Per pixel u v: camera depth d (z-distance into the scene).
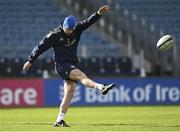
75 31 34.88
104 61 70.44
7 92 63.16
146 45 75.31
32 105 63.62
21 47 79.19
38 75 69.38
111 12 81.69
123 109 57.75
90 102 64.44
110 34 82.00
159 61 73.19
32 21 85.19
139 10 89.12
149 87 66.06
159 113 49.97
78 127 34.06
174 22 88.25
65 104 35.22
